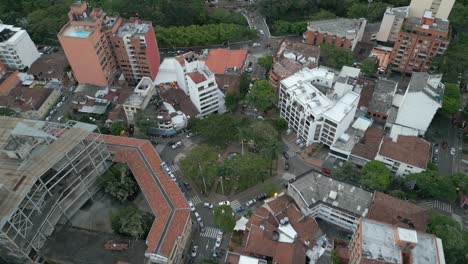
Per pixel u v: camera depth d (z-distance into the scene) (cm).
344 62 19850
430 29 18425
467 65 18550
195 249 13588
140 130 17138
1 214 11462
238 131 16425
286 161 16438
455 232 12156
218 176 14975
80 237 13200
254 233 12838
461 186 14325
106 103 18962
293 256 12256
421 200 14962
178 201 13638
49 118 18925
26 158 13112
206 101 17988
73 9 18325
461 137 17300
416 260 10194
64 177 14075
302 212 13900
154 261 12319
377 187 14162
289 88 16862
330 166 16125
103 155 15250
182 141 17575
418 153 15038
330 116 15488
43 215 12912
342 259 12319
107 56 19262
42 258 12988
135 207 14425
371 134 16325
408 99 15875
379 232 10669
